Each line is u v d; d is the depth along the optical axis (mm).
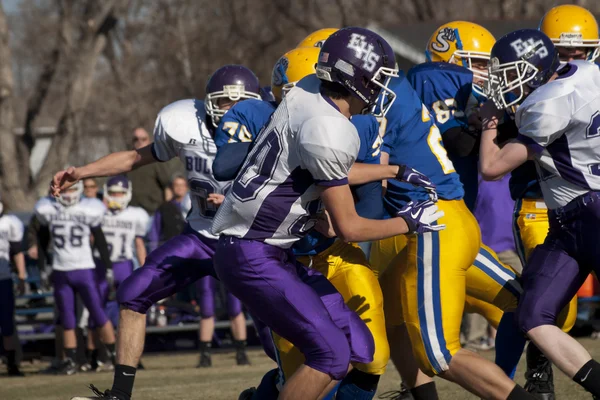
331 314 13531
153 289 16516
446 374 14531
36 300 34906
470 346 28578
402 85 15023
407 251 14766
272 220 12828
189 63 93188
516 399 13922
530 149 14047
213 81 16656
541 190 15289
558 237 14266
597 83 13906
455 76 15570
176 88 92750
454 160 15898
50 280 32094
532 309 14047
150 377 25797
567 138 13828
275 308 12906
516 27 50344
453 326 14555
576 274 14133
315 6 90688
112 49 91000
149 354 33875
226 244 13133
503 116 15109
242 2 92000
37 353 34656
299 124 12492
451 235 14625
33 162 111500
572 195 14023
